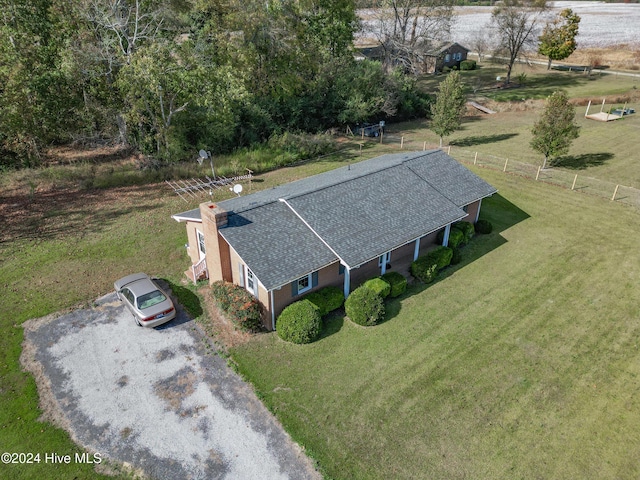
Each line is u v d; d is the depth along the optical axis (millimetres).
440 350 17125
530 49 72875
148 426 14094
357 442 13531
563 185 31531
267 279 16625
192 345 17312
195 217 20406
